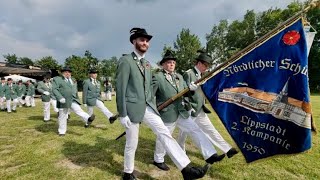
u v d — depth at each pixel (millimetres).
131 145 3947
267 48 3688
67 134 7238
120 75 3836
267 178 4250
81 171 4402
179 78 4758
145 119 3963
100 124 8992
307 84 3385
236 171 4520
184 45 54250
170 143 3785
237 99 3869
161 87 4539
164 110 4398
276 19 53781
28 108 15531
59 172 4348
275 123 3600
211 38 66875
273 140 3621
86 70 56594
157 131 3863
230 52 61094
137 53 4039
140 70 3984
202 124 4938
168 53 4727
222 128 8492
